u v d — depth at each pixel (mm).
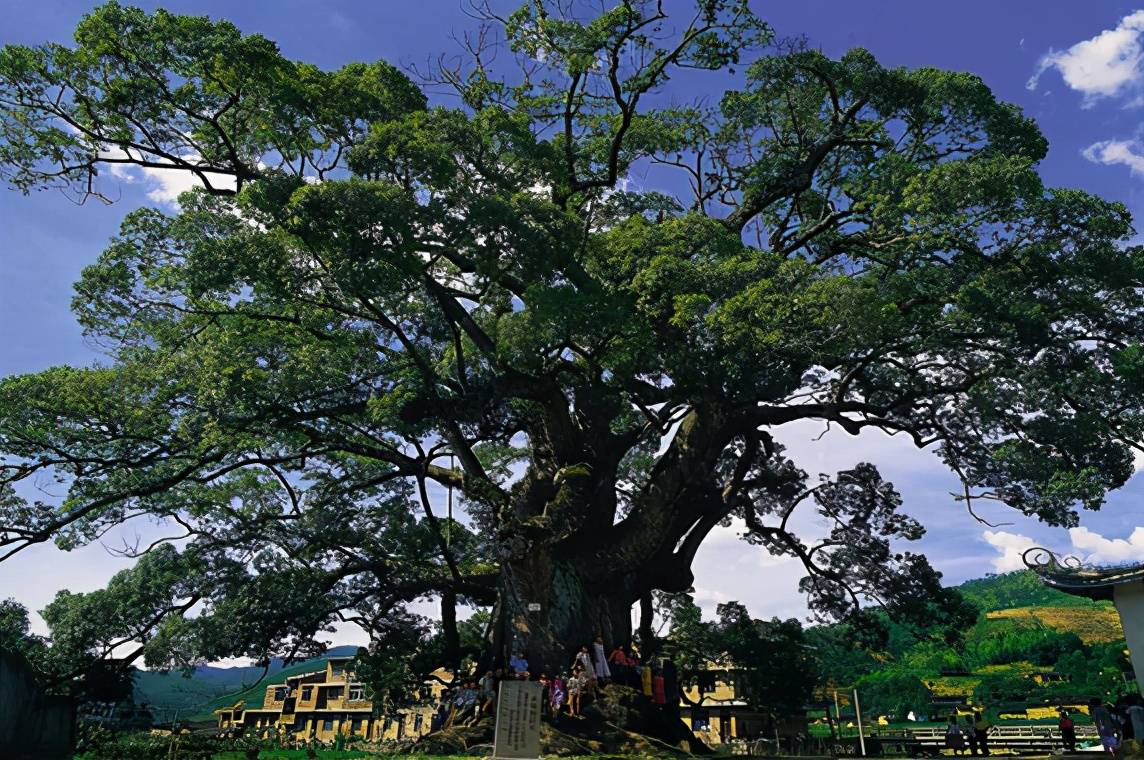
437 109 21141
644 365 22344
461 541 30875
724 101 28625
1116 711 14211
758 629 33562
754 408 24891
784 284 20609
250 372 21094
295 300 20734
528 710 12469
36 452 22266
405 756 17391
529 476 26969
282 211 17750
